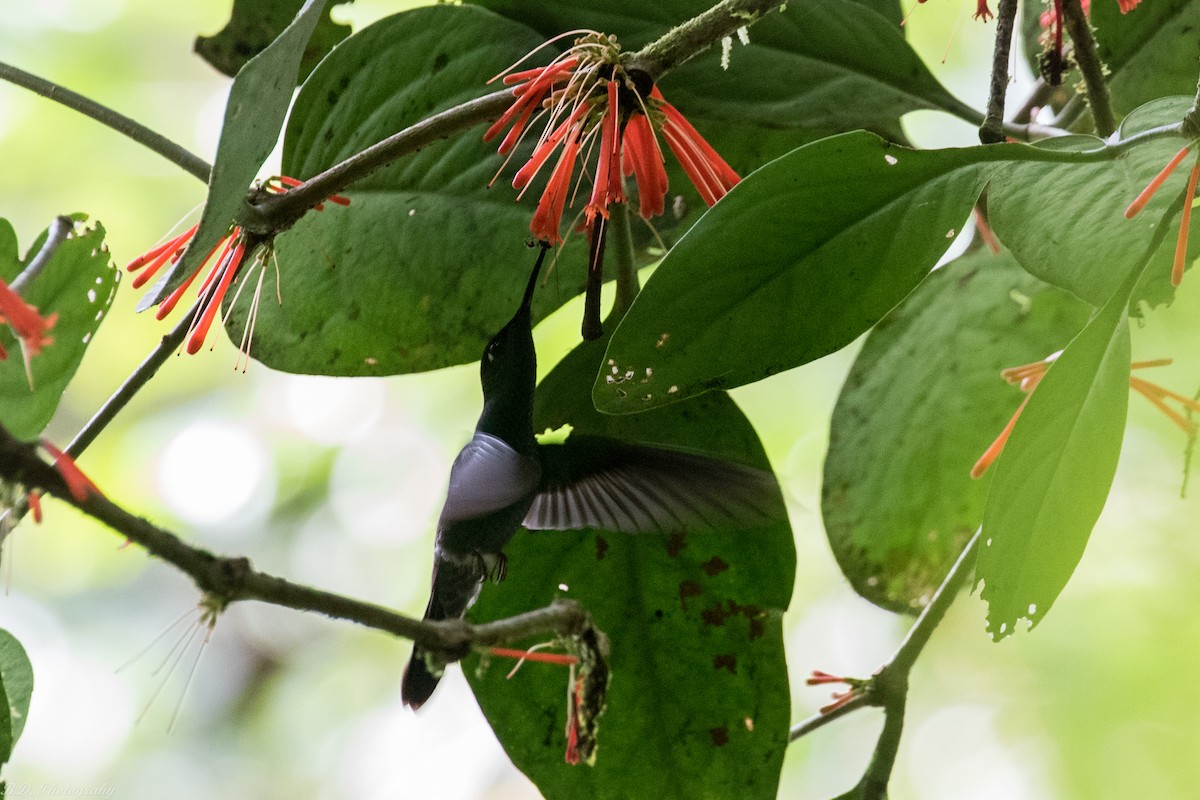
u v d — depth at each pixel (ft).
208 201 4.75
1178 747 6.11
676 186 5.18
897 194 4.88
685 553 5.13
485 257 5.15
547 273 5.16
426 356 5.14
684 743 5.10
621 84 4.95
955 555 5.33
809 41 5.15
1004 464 4.84
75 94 4.99
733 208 4.85
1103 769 6.18
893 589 5.34
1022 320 5.32
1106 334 4.82
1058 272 4.87
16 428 4.88
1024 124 5.22
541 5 5.15
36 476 4.53
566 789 5.10
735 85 5.17
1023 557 4.87
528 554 5.14
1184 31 5.21
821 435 6.54
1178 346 5.87
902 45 5.15
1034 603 4.87
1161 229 4.83
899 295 4.88
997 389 5.32
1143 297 4.86
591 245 5.03
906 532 5.34
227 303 5.11
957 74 6.08
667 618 5.12
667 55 4.95
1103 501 4.84
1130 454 6.10
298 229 5.13
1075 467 4.84
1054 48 5.07
